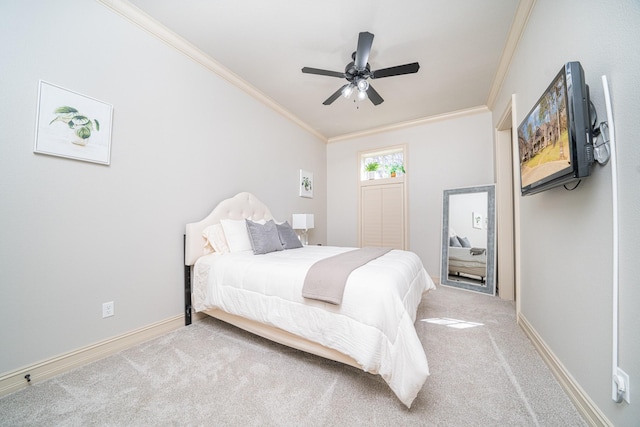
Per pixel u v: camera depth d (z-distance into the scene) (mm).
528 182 1708
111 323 1775
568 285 1344
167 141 2188
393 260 1978
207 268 2129
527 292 2047
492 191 3299
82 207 1656
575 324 1264
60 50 1568
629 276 890
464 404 1229
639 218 844
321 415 1165
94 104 1714
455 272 3561
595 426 1056
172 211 2219
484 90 3123
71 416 1172
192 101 2410
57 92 1547
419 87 3053
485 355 1688
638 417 840
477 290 3291
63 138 1564
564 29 1347
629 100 885
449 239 3672
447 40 2248
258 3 1869
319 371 1522
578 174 1036
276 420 1138
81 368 1568
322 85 3062
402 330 1237
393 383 1196
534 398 1271
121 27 1880
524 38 1988
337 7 1900
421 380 1108
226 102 2793
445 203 3764
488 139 3582
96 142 1717
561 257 1428
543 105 1389
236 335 2033
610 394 985
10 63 1385
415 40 2246
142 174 1999
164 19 2027
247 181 3092
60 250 1553
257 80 2943
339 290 1396
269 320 1638
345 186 4816
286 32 2170
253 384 1398
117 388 1371
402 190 4230
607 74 996
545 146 1378
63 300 1556
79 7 1659
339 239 4859
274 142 3586
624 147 912
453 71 2717
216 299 1938
